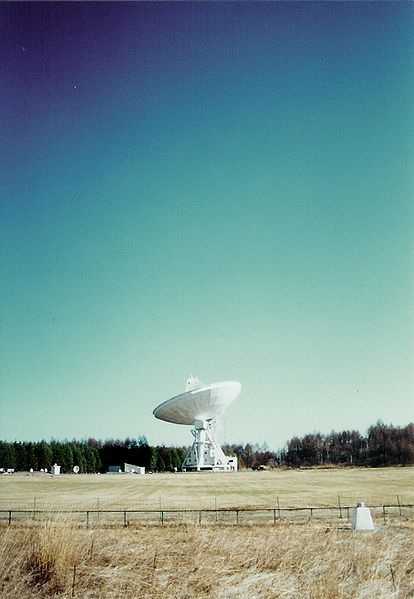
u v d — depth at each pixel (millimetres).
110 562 19312
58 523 22109
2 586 16078
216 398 108562
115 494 59344
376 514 36000
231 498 51438
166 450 170875
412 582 16359
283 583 16047
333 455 195125
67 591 15820
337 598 14945
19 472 151875
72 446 164625
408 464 167750
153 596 15352
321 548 21766
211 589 15812
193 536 24844
